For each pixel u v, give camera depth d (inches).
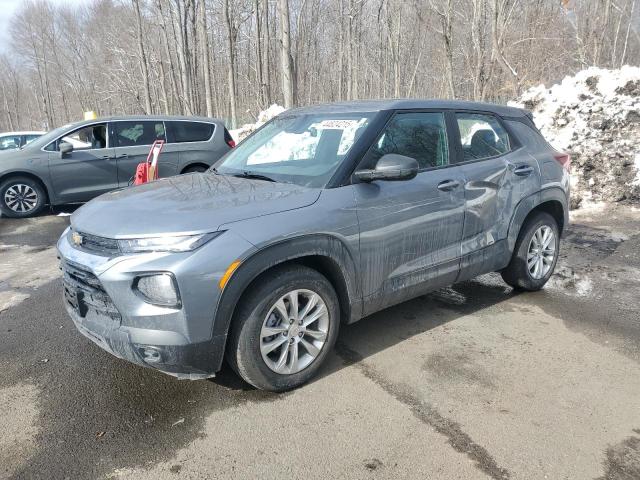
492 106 177.2
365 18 1318.9
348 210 127.6
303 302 126.3
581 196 326.0
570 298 185.9
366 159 135.7
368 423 113.3
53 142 346.3
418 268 145.9
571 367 137.1
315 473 98.7
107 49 1925.4
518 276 182.9
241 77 1390.3
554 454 103.2
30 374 136.2
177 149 365.1
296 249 118.1
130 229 109.6
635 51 958.4
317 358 128.8
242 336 115.4
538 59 767.1
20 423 115.0
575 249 245.9
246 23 1307.8
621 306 178.2
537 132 189.5
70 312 125.2
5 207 341.1
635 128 325.1
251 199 121.5
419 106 153.5
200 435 110.2
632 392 125.1
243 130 633.0
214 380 131.9
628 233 270.1
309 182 133.2
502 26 671.1
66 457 103.9
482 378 131.6
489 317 169.5
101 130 354.9
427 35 1117.7
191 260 105.3
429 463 100.9
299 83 1373.0
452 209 150.6
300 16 1226.0
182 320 105.8
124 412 118.6
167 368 109.3
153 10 1375.5
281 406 120.0
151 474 99.0
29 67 2423.7
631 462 101.0
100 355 146.0
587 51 815.1
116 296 107.1
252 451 105.0
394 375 133.2
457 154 157.9
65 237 128.3
